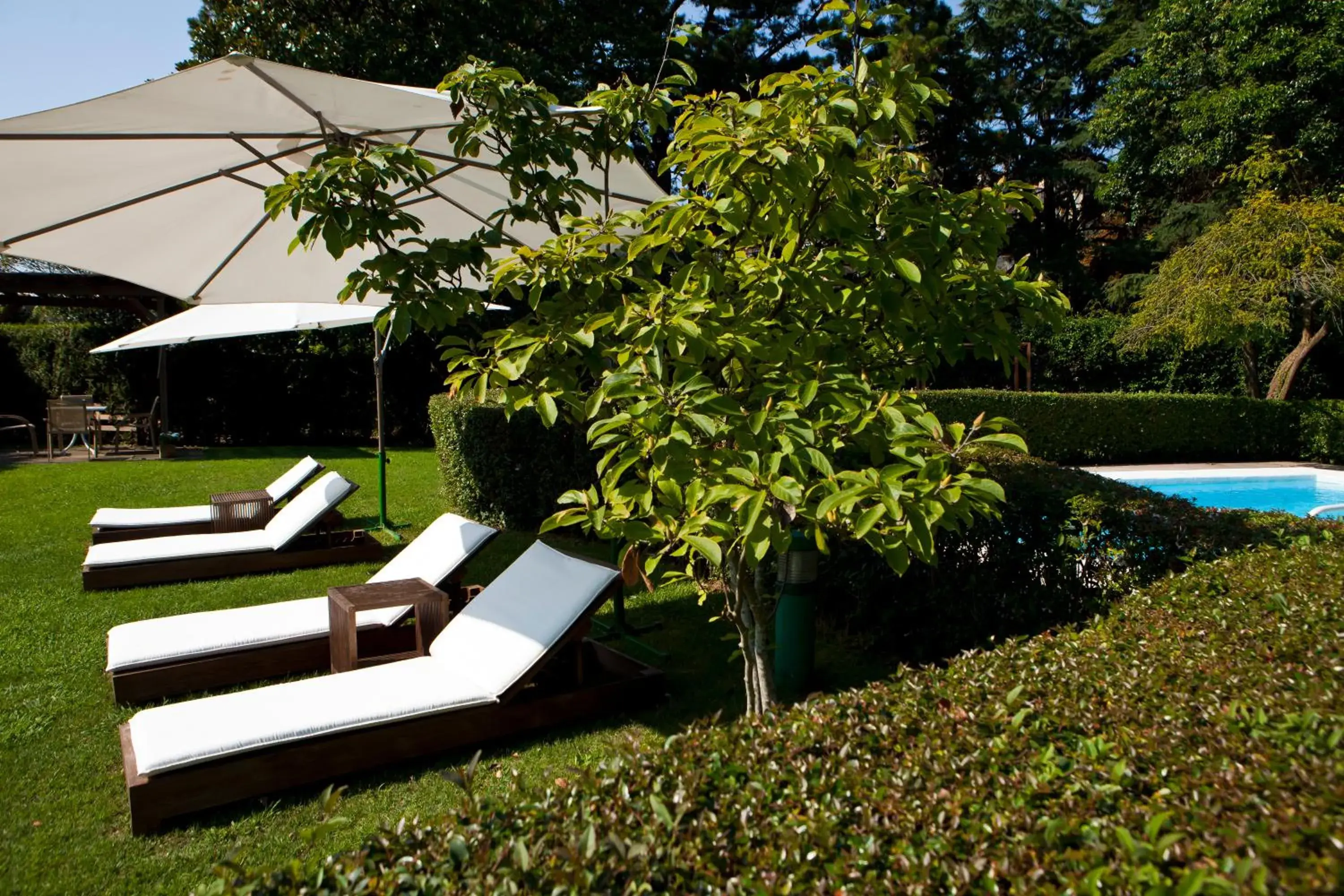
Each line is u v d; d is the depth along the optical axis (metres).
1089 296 26.78
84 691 4.31
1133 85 19.69
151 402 16.30
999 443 2.36
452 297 3.22
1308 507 12.66
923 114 3.03
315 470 8.16
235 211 4.97
